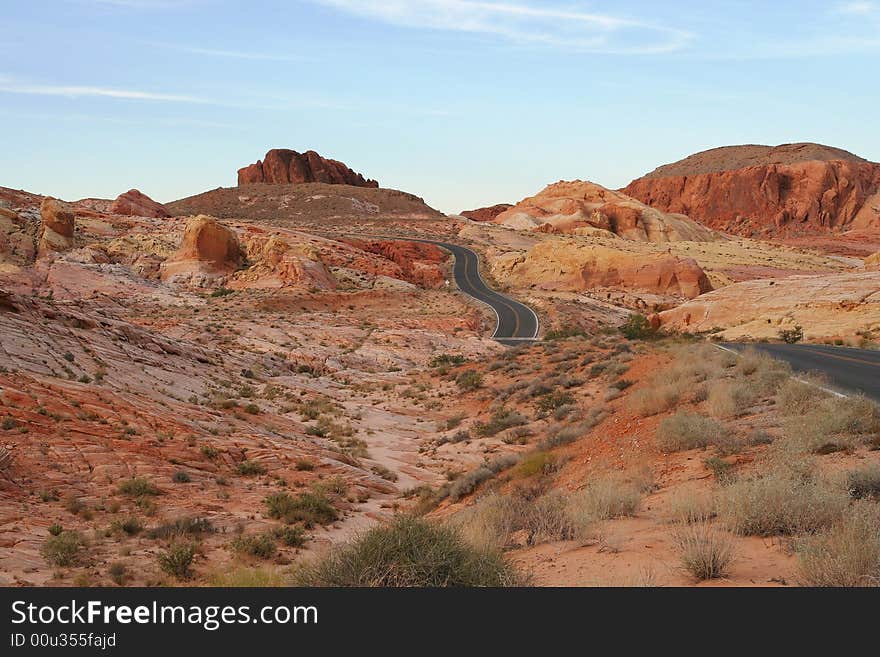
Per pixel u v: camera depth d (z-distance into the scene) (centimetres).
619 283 12031
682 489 1100
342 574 740
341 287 10306
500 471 1877
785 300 6372
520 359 4488
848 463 1009
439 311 9400
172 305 8256
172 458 2081
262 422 3012
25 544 1265
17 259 9206
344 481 2214
